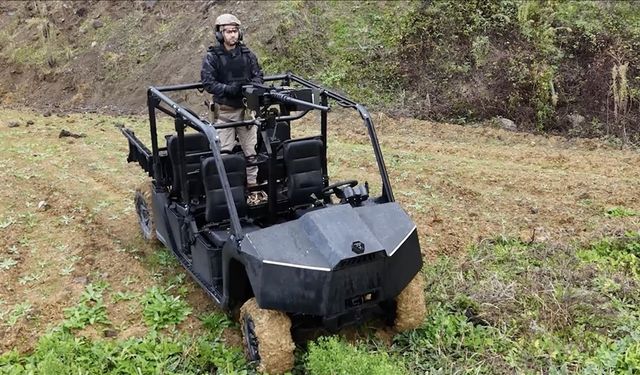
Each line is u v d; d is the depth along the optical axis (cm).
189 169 550
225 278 463
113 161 941
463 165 909
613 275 571
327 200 549
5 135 1091
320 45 1355
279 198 535
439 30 1288
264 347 431
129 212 752
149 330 510
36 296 566
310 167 524
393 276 443
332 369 412
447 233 679
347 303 434
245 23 1448
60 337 494
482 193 800
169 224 587
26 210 757
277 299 418
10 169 905
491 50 1231
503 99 1165
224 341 496
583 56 1196
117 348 479
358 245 421
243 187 513
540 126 1123
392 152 975
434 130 1106
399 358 469
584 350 475
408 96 1231
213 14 1551
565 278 566
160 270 612
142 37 1659
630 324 493
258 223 532
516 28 1248
